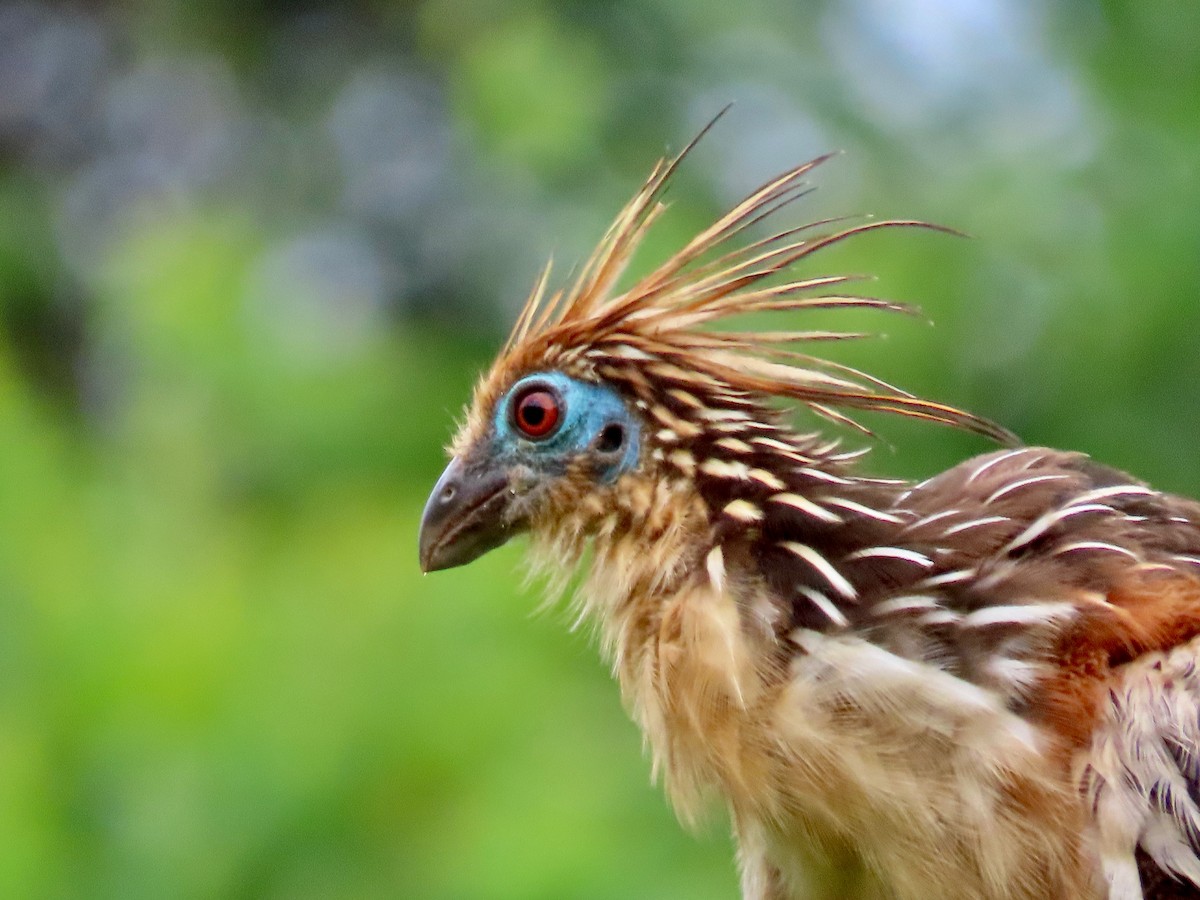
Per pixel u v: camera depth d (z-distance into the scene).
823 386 7.21
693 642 6.77
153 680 10.39
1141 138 13.72
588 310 7.59
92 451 12.51
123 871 9.98
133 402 12.95
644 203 7.84
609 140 16.31
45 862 9.90
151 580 10.92
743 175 16.39
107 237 21.14
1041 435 13.27
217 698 10.33
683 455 7.06
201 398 12.48
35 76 26.39
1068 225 13.66
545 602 7.86
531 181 16.58
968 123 14.78
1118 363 13.09
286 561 11.12
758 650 6.62
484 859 9.69
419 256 21.27
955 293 13.14
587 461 7.36
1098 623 6.46
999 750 6.30
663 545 7.05
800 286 7.23
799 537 6.77
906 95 15.30
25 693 10.41
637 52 16.77
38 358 18.62
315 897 9.85
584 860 9.59
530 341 7.64
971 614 6.50
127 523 11.72
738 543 6.85
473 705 10.27
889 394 9.54
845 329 12.73
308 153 24.00
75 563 10.90
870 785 6.41
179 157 25.88
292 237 23.33
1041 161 13.98
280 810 10.00
